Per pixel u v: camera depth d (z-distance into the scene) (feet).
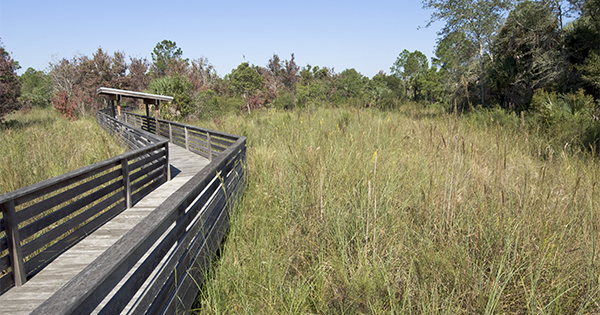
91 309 4.89
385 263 11.46
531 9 49.88
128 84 175.32
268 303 10.15
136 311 6.42
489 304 9.39
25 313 9.38
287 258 12.58
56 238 13.74
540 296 10.07
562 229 12.62
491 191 14.90
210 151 31.94
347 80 153.79
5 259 10.66
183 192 9.48
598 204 14.64
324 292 10.67
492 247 11.93
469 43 64.08
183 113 88.33
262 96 126.00
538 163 19.57
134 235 6.47
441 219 13.20
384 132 29.68
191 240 10.29
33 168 24.86
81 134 52.70
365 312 9.55
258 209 16.74
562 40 46.55
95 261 5.41
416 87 158.81
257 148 29.01
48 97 159.33
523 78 51.26
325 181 16.94
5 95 76.38
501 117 42.60
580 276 10.72
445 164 17.02
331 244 13.19
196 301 10.82
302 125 37.37
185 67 233.76
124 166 18.13
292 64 280.51
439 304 9.86
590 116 34.35
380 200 14.47
